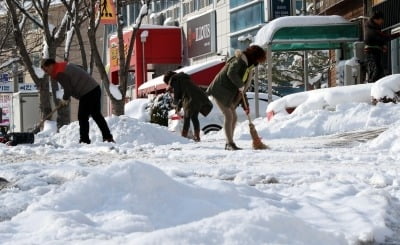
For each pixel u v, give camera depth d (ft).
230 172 31.04
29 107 174.40
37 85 113.70
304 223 16.22
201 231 14.58
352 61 98.63
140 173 20.24
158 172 20.43
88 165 35.29
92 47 104.27
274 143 61.87
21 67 213.87
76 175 27.58
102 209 19.17
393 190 25.96
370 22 88.84
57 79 64.69
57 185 25.70
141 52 197.16
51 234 15.93
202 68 147.23
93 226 17.22
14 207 20.95
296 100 83.66
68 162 37.14
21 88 213.66
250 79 54.60
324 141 61.21
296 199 22.49
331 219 19.51
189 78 74.49
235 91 54.03
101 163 37.22
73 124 77.10
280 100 84.94
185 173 28.99
